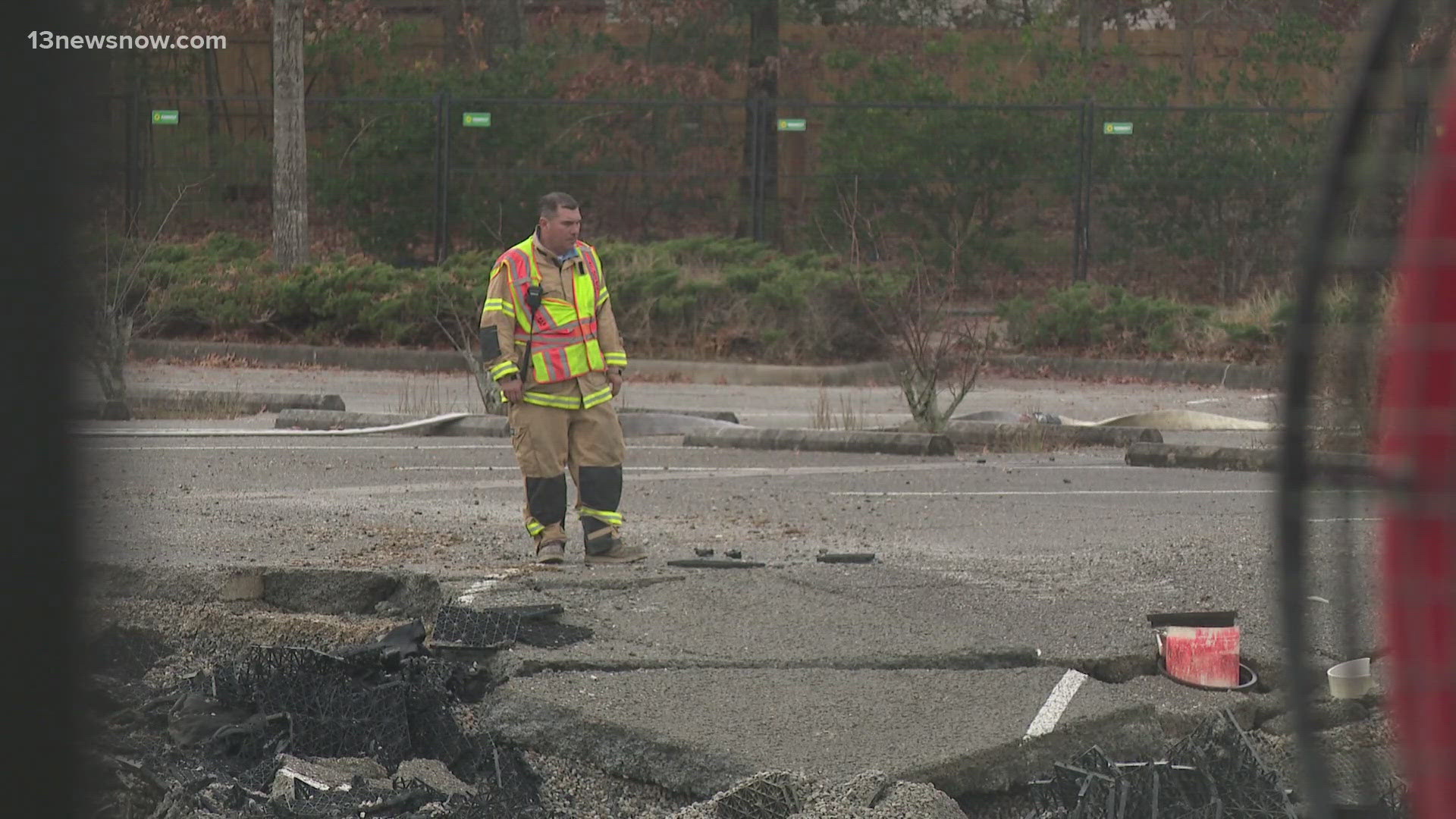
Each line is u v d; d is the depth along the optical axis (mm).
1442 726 3977
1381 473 4098
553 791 17344
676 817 15367
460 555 27266
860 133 92938
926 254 91562
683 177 101125
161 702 18641
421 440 47344
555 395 26344
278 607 23578
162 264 72688
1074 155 91312
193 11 97750
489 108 93312
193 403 53125
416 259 93625
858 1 118188
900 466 43000
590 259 26891
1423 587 3992
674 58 110125
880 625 21625
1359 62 4012
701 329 72000
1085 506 35531
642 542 29625
